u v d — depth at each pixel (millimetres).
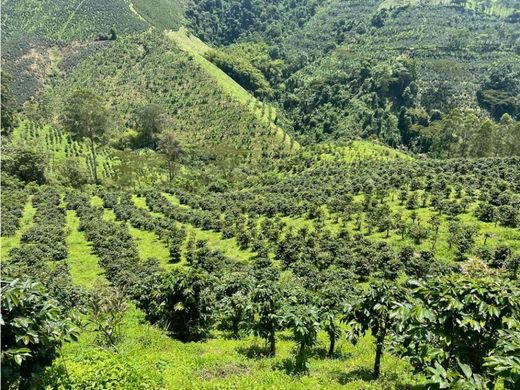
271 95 196750
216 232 57812
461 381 6527
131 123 140500
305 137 155875
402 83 156625
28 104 137000
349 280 36094
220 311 22422
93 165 100312
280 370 14055
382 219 49594
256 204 64312
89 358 12414
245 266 42562
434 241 44312
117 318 17734
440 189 56938
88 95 99812
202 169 118750
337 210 56375
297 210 58938
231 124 148125
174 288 19609
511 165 63344
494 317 8188
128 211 64812
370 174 70938
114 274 41656
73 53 177500
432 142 131750
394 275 38000
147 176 101062
